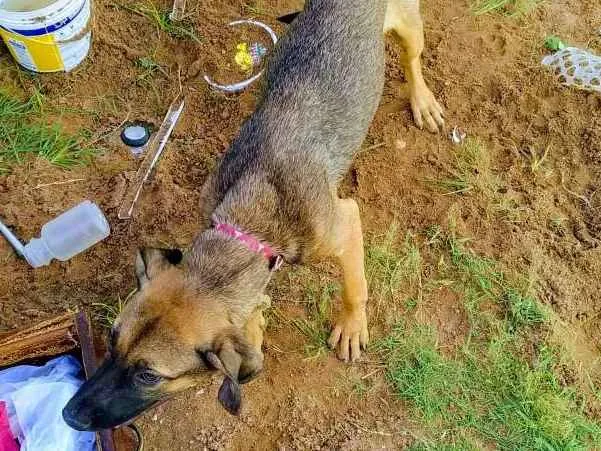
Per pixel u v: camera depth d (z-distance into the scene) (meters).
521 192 1.26
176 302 0.80
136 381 0.78
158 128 1.29
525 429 1.06
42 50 1.26
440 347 1.12
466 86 1.36
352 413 1.06
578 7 1.48
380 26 1.09
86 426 0.78
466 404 1.07
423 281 1.17
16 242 1.14
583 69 1.35
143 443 1.02
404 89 1.36
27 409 0.96
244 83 1.33
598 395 1.09
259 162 0.92
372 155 1.28
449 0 1.46
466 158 1.28
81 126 1.28
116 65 1.34
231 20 1.41
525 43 1.42
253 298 0.86
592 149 1.29
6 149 1.23
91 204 1.14
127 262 1.16
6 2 1.27
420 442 1.04
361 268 1.04
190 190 1.22
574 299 1.16
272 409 1.06
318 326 1.12
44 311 1.11
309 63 1.00
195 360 0.79
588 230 1.22
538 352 1.11
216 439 1.03
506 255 1.19
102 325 1.10
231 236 0.88
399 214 1.23
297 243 0.92
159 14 1.40
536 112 1.33
